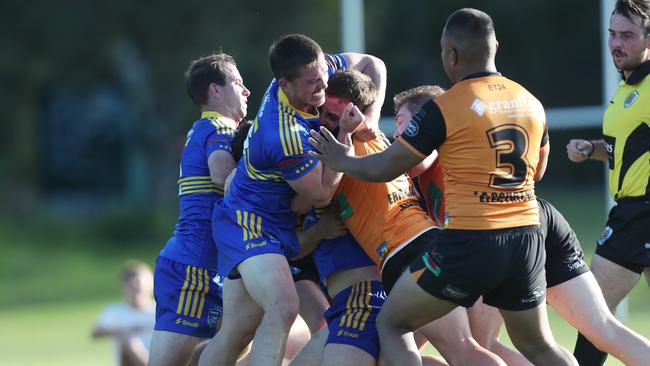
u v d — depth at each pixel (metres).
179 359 20.42
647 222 19.44
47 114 105.75
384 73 20.47
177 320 20.45
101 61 90.19
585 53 57.75
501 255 16.12
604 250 20.03
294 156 17.47
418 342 19.75
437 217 19.42
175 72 86.94
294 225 18.75
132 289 32.44
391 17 57.59
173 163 93.00
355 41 34.47
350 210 18.36
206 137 20.53
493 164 16.20
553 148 76.56
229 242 18.41
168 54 86.12
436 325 18.08
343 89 18.03
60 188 107.50
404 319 17.03
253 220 18.25
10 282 72.94
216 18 83.06
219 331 19.72
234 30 82.69
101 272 75.94
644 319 43.66
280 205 18.34
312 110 18.22
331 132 18.20
